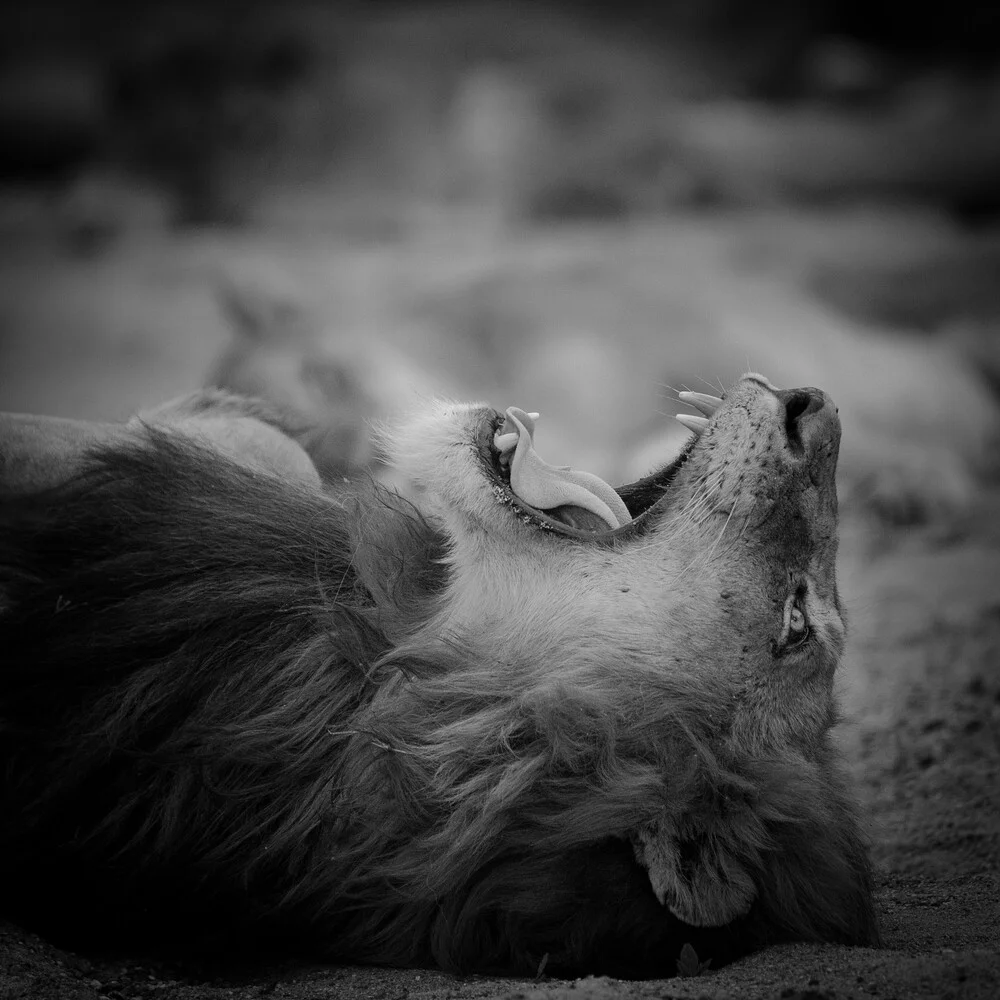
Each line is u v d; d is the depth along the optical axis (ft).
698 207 204.95
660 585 32.96
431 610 34.01
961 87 223.71
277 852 31.76
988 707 53.52
